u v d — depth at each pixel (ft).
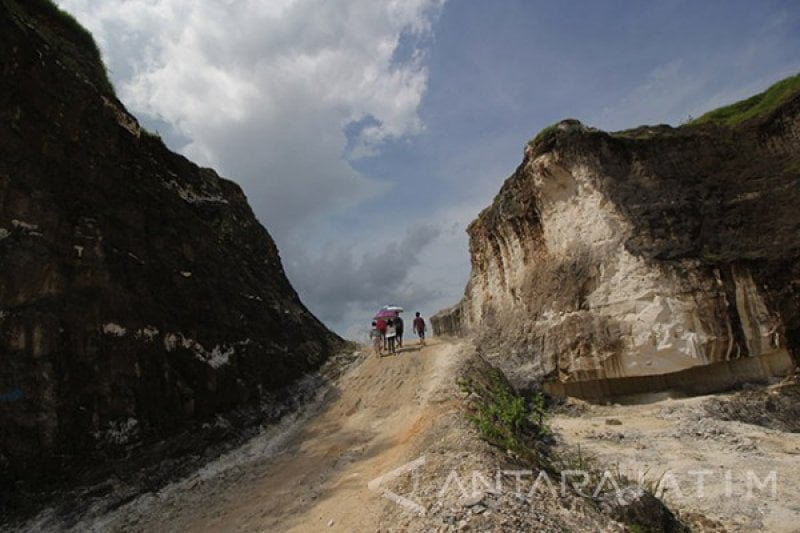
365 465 33.78
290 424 49.01
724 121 92.84
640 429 58.54
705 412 62.13
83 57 51.90
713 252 74.02
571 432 58.65
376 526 23.59
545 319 87.40
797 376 67.00
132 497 32.27
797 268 69.21
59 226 35.86
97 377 34.96
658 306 72.90
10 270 31.86
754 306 69.87
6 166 33.37
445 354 62.95
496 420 38.88
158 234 47.65
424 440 33.68
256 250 76.54
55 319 33.45
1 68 34.37
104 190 41.70
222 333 50.65
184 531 27.94
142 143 52.70
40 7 50.03
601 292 79.36
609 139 86.28
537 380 82.99
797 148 79.56
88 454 32.48
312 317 83.92
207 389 44.57
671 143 85.30
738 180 80.59
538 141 93.09
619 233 79.92
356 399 53.31
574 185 88.53
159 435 37.68
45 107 37.58
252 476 36.50
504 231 107.34
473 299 133.08
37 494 28.86
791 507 34.71
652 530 27.81
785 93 86.79
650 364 72.90
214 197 70.59
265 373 54.39
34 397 30.81
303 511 27.91
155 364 40.19
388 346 74.84
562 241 89.51
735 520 33.30
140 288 41.86
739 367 71.41
